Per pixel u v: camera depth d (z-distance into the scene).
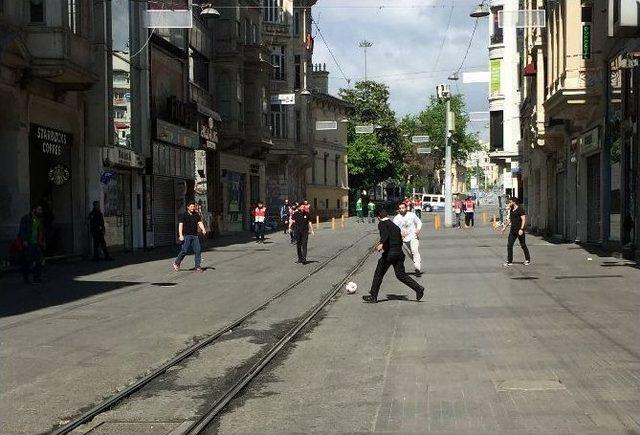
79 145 25.94
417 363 9.02
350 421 6.73
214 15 30.23
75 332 11.72
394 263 14.57
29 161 22.69
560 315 12.35
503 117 53.69
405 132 90.00
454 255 25.75
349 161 82.44
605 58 23.52
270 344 10.77
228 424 6.82
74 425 6.83
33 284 18.34
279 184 59.38
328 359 9.52
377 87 87.06
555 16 27.88
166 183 34.56
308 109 63.06
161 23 20.97
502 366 8.70
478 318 12.33
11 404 7.60
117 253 28.84
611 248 23.95
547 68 30.95
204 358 9.89
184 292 16.84
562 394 7.38
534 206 43.31
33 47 21.25
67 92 24.83
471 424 6.48
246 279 19.45
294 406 7.35
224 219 44.69
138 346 10.62
